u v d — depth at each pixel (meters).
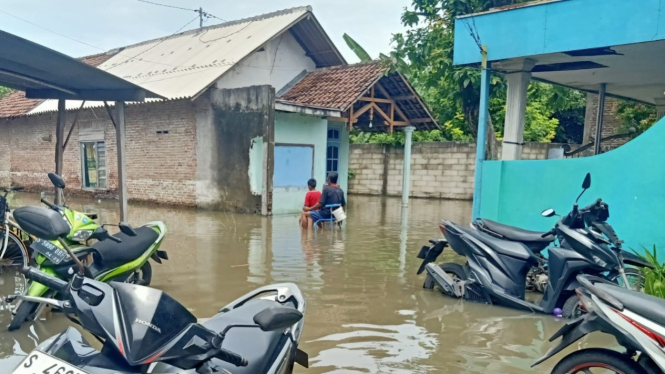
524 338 4.40
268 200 12.30
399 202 17.30
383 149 20.25
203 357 2.14
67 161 17.47
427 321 4.80
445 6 12.08
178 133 14.16
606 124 15.45
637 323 2.78
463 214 13.62
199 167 13.76
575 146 17.17
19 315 4.26
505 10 7.42
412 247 8.52
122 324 2.03
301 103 13.11
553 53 7.31
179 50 17.41
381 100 15.09
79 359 2.10
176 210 13.39
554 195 7.05
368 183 20.78
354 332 4.47
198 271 6.48
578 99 19.83
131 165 15.50
